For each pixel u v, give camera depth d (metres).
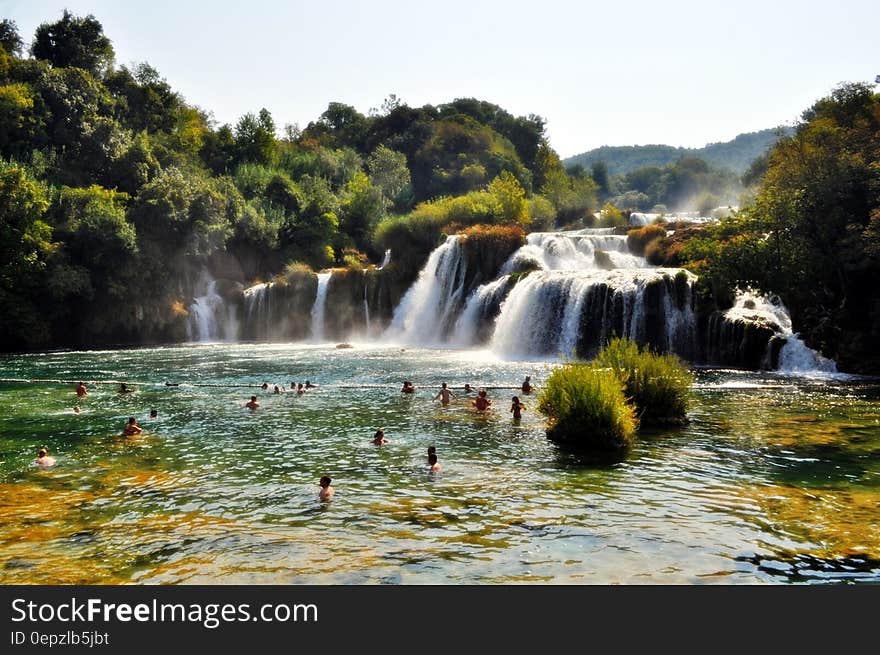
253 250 69.31
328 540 10.66
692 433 18.55
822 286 34.91
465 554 10.04
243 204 70.69
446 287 54.69
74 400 25.70
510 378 31.28
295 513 12.02
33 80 74.31
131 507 12.38
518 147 142.38
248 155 101.44
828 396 24.86
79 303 53.44
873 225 31.67
